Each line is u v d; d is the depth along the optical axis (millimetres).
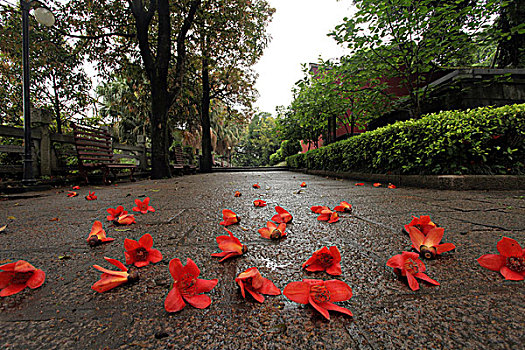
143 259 1093
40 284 902
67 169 5988
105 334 666
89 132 6191
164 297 840
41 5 5262
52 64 8852
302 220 1877
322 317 719
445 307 754
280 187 4633
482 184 3504
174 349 606
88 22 8719
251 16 11680
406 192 3457
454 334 638
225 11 10305
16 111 10141
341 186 4672
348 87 6574
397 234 1486
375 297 812
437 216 1952
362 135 5699
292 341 625
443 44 4789
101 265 1126
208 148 15102
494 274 956
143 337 651
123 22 9156
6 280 888
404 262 914
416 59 5121
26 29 4602
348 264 1068
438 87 6199
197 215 2145
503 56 6805
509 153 3543
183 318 725
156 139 8297
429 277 937
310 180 6555
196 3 9047
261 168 16375
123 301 819
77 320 728
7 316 752
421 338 627
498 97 5797
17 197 3822
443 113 4000
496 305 759
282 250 1243
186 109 12672
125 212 2039
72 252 1294
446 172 3744
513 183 3506
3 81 9602
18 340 647
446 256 1140
